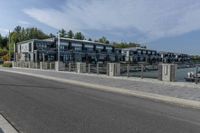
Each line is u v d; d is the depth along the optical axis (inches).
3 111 343.9
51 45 2874.0
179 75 940.6
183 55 5054.1
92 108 377.7
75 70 1375.5
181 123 300.7
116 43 5910.4
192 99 478.6
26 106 381.1
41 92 546.6
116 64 1027.9
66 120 299.6
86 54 3245.6
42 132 251.3
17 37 4815.5
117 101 457.1
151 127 277.4
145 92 572.1
